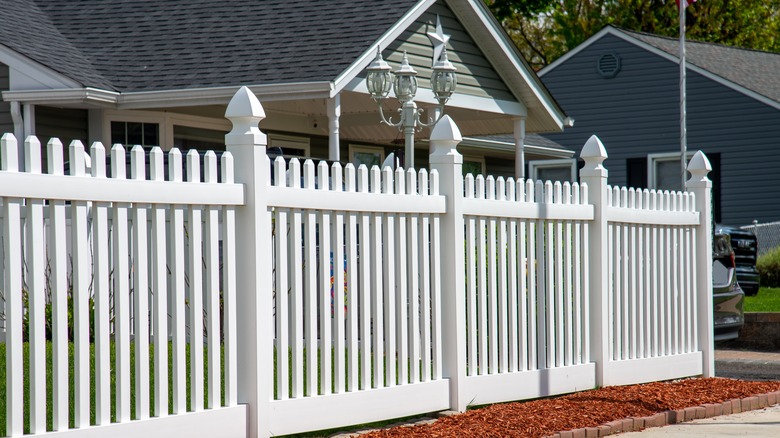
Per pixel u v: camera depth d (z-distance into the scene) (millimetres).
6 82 19156
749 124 36188
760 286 29062
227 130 22703
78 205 6582
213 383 7457
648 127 38219
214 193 7371
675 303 12602
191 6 21859
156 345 7109
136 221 6965
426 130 24656
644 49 38281
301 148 24344
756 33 65938
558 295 10711
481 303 9773
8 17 20703
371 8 20266
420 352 9297
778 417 10320
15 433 6281
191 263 7352
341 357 8422
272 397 7816
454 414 9180
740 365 15711
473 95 23094
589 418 9336
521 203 10141
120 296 6867
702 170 13117
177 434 7129
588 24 66250
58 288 6480
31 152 6375
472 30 23094
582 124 39625
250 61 19172
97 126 20000
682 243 12820
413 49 21594
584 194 11102
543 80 40531
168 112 20953
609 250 11398
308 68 18438
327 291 8312
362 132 25344
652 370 12047
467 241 9609
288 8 20969
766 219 35844
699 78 37219
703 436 9094
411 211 9008
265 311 7656
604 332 11195
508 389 9977
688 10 64125
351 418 8406
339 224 8422
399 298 8984
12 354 6270
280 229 7879
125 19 21734
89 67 19562
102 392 6742
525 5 56156
